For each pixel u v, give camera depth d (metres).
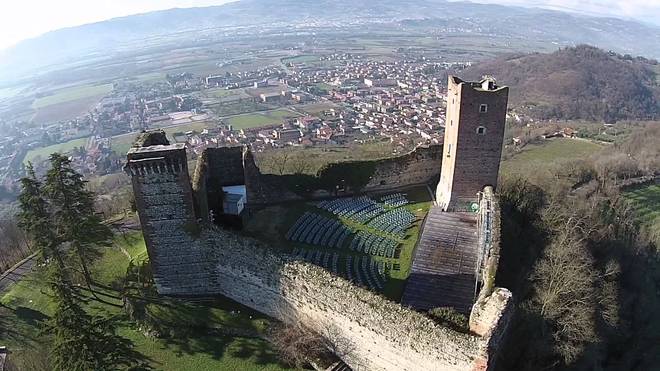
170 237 43.53
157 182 41.00
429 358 33.16
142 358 39.88
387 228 56.91
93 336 30.88
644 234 74.44
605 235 63.84
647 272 66.50
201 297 46.12
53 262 45.44
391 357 35.47
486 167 57.41
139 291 46.94
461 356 31.50
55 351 30.03
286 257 40.09
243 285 44.06
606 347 53.34
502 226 53.16
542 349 41.84
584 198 79.31
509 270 49.66
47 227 45.75
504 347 39.31
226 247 43.28
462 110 54.59
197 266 45.03
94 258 50.47
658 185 99.25
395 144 118.00
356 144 128.88
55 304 35.69
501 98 53.84
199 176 52.97
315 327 40.16
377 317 34.94
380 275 47.56
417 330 33.03
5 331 44.41
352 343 37.72
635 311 59.38
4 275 55.00
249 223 58.00
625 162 101.69
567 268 47.22
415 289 45.00
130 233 60.53
